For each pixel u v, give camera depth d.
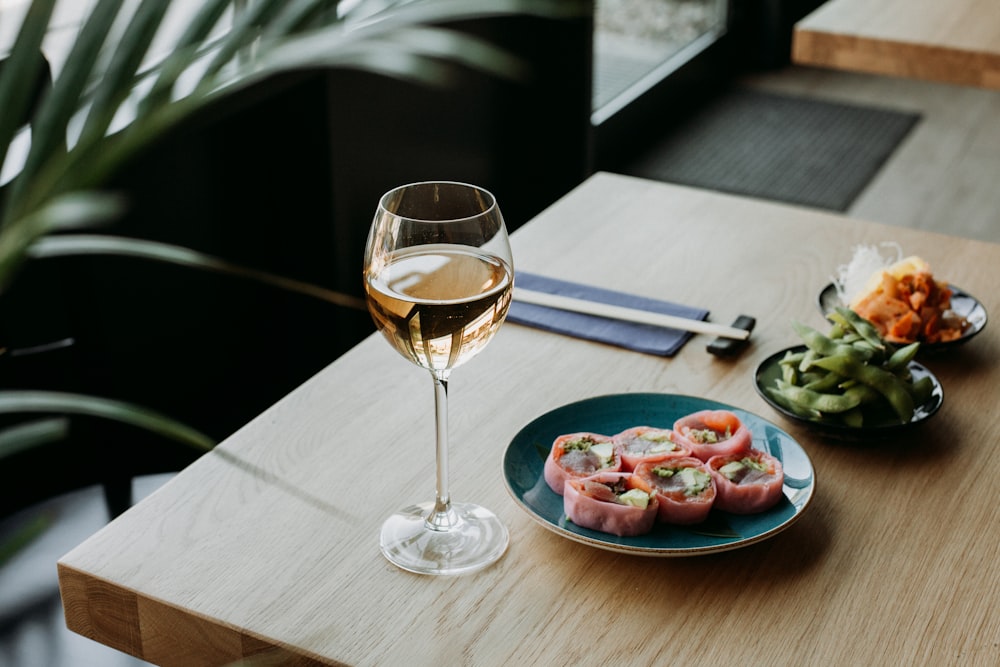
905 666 0.73
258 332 2.31
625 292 1.25
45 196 0.38
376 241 0.81
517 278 1.27
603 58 3.62
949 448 0.98
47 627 1.14
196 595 0.79
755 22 4.74
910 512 0.89
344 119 2.23
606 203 1.50
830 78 4.71
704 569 0.82
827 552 0.84
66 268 1.32
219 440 2.07
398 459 0.95
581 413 0.98
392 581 0.80
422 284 0.80
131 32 0.41
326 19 0.49
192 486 0.91
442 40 0.56
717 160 3.85
